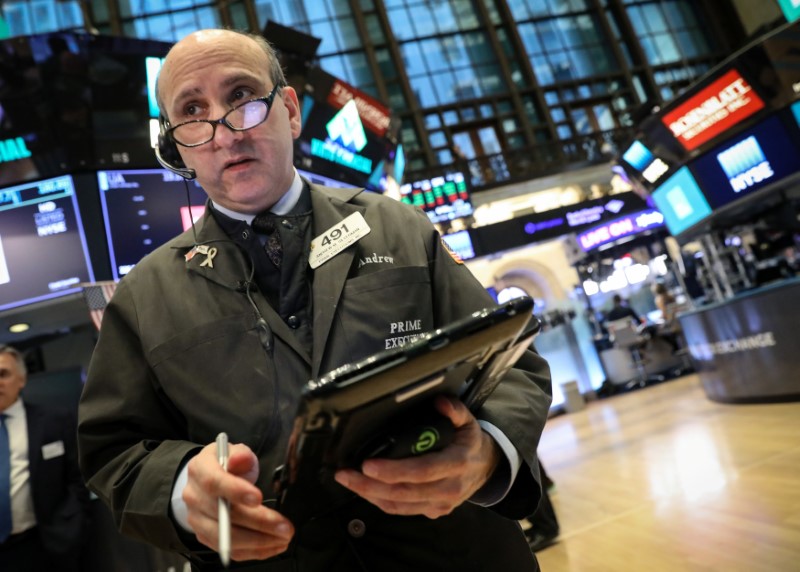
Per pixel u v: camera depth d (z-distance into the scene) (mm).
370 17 13281
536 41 13836
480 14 13688
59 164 4047
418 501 642
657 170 6434
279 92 993
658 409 6746
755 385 5098
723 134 5695
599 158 12508
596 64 13820
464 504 849
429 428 613
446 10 13680
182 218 4312
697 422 5188
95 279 4074
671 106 5883
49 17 10711
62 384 3176
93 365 913
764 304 4750
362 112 5465
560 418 8969
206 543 678
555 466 5113
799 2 5758
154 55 4102
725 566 2285
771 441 3836
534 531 3174
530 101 13336
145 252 4203
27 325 3957
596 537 3000
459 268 973
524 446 785
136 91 4109
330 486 731
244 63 960
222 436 689
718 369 5598
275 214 954
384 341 831
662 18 14492
